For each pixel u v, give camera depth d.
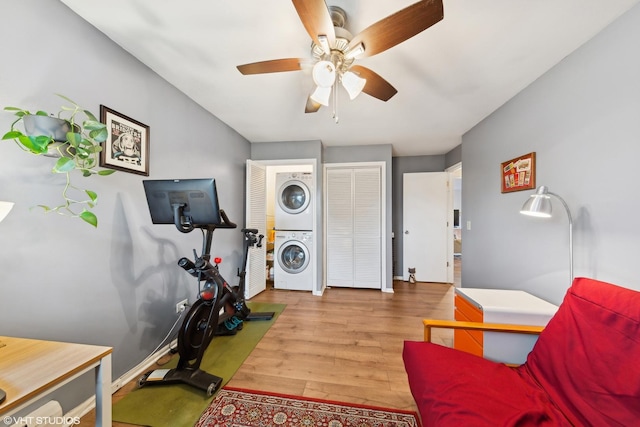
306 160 3.55
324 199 3.87
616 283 1.31
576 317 1.11
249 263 3.29
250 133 3.25
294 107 2.46
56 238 1.25
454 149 3.93
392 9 1.27
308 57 1.65
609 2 1.22
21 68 1.12
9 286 1.09
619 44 1.30
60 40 1.26
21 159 1.12
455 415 0.87
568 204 1.62
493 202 2.50
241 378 1.66
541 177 1.85
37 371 0.80
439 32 1.44
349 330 2.38
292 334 2.29
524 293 1.76
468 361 1.19
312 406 1.42
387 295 3.48
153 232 1.86
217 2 1.24
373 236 3.78
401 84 2.01
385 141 3.60
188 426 1.28
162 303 1.94
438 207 4.18
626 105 1.27
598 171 1.41
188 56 1.68
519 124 2.11
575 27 1.38
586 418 0.88
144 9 1.29
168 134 2.00
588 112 1.48
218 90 2.13
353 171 3.84
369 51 1.24
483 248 2.70
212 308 1.73
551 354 1.12
